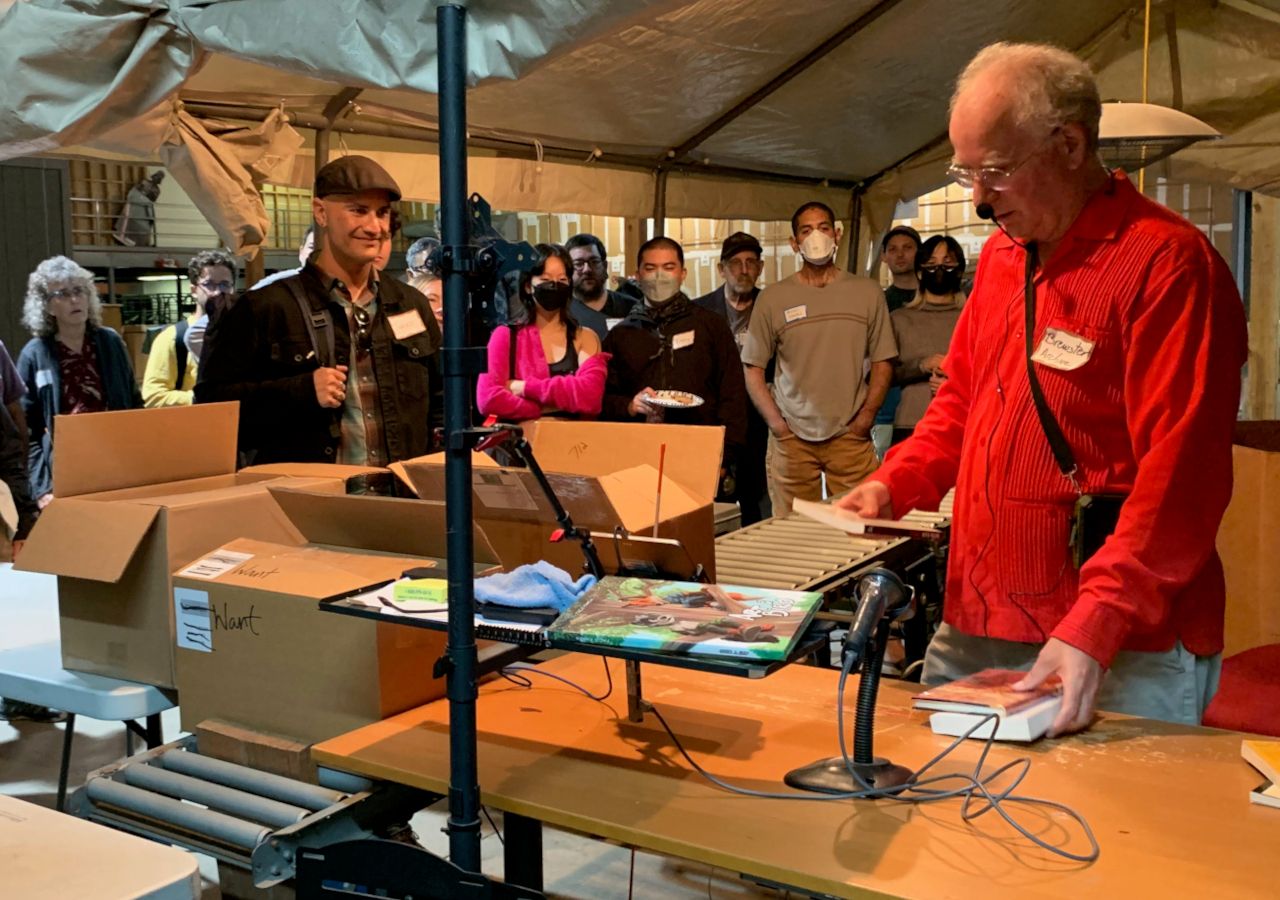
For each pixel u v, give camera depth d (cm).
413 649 165
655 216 489
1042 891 108
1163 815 125
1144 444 154
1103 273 158
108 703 188
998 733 147
